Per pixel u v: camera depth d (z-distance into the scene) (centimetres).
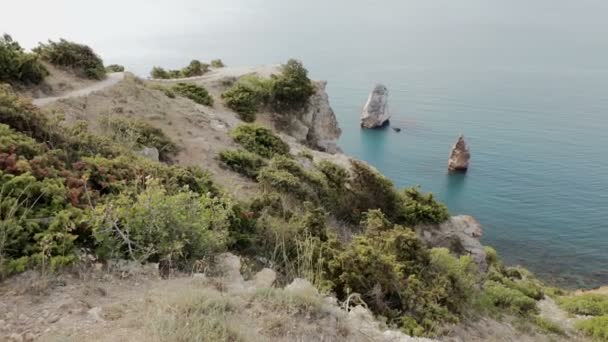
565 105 11325
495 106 10950
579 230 4641
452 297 1347
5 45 2120
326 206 1923
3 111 1051
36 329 518
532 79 15588
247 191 1814
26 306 556
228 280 762
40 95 2120
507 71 17425
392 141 7769
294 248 1109
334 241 1189
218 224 934
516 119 9669
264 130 2670
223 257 865
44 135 1112
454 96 12106
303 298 679
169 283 689
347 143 7662
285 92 4128
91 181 946
